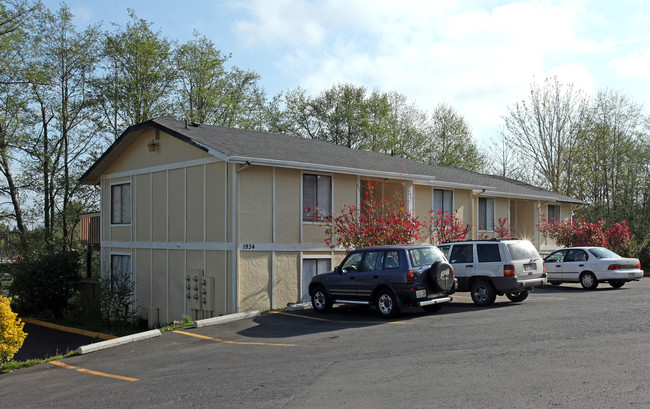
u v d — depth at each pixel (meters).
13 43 28.14
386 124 50.44
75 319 20.89
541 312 12.97
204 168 17.36
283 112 50.06
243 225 16.25
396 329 11.67
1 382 10.10
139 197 20.22
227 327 13.74
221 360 10.01
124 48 32.53
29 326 20.52
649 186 39.56
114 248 21.45
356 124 49.22
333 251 18.83
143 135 20.06
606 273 19.14
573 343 9.25
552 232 27.73
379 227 17.16
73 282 22.25
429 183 22.58
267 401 7.07
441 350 9.29
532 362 8.09
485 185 26.80
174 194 18.56
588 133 41.41
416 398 6.70
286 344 11.00
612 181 42.09
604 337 9.64
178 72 34.78
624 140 41.66
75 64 31.09
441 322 12.19
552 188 42.12
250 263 16.41
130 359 10.91
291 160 17.00
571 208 34.19
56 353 15.52
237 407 6.92
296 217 17.72
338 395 7.08
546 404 6.18
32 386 9.46
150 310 19.23
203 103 37.00
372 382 7.57
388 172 20.22
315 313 15.22
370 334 11.30
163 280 18.94
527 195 28.47
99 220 24.23
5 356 12.16
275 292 16.98
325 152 20.58
